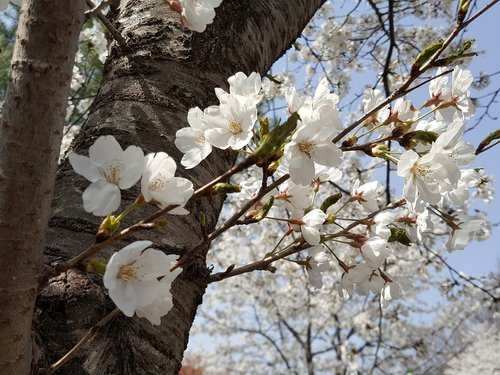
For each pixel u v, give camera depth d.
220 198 0.41
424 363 2.50
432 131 0.30
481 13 0.26
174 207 0.21
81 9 0.22
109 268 0.19
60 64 0.22
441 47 0.26
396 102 0.32
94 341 0.27
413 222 0.34
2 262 0.21
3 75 0.96
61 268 0.21
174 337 0.31
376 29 1.25
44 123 0.21
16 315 0.21
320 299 2.26
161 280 0.22
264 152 0.20
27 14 0.22
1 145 0.21
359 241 0.32
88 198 0.20
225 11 0.47
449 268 1.28
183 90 0.40
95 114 0.39
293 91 0.26
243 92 0.27
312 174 0.24
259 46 0.50
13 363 0.22
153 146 0.37
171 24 0.44
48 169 0.21
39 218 0.21
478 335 2.65
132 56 0.42
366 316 2.17
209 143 0.27
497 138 0.29
